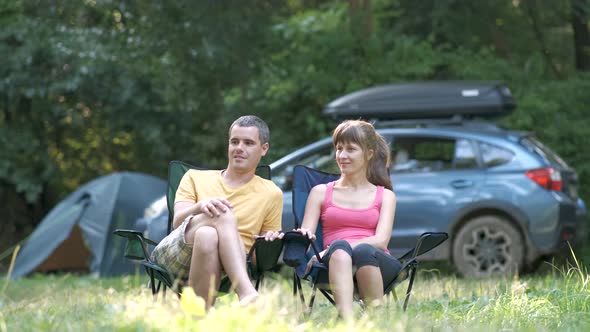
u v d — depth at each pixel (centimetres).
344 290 845
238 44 2475
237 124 955
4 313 912
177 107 2925
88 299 1175
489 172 1795
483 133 1827
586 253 2203
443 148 1838
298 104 2898
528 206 1762
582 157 2598
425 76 2825
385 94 1939
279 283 1482
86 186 2536
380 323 745
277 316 738
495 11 2934
